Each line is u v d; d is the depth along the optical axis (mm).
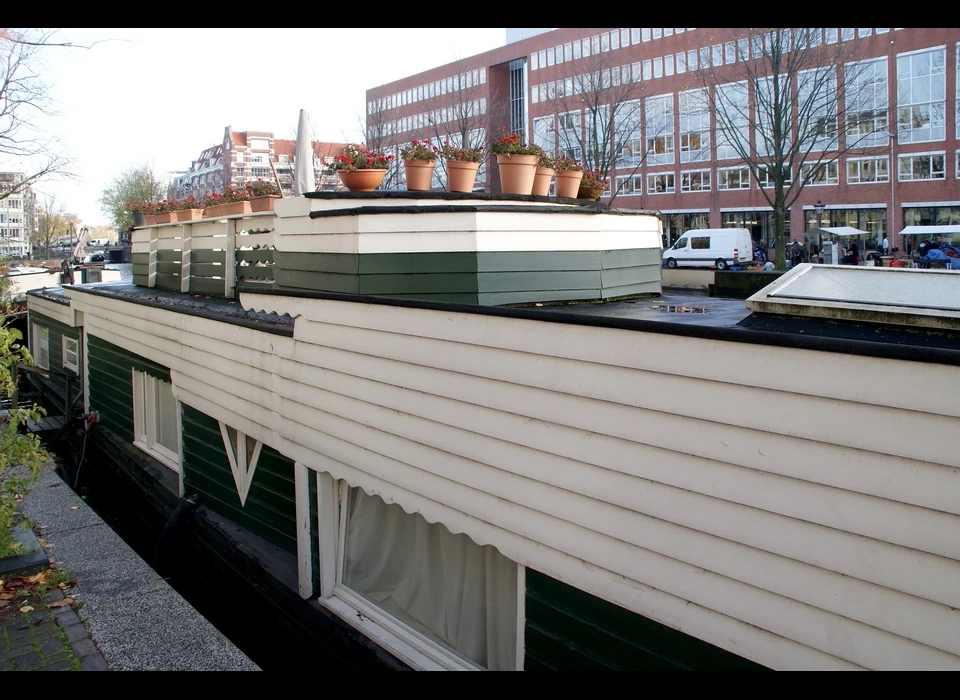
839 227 34438
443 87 38125
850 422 2516
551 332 3389
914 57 31766
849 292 3496
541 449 3488
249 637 6051
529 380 3512
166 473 8523
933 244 27703
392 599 5078
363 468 4625
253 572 6086
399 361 4270
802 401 2619
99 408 11031
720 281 7277
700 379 2879
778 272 6871
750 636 2809
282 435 5480
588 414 3275
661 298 6711
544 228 5430
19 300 18031
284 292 5309
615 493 3199
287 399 5383
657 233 6875
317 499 5316
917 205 32938
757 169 31469
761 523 2756
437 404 4031
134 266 11469
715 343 2818
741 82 27797
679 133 39125
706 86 31625
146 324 8266
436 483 4082
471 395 3822
